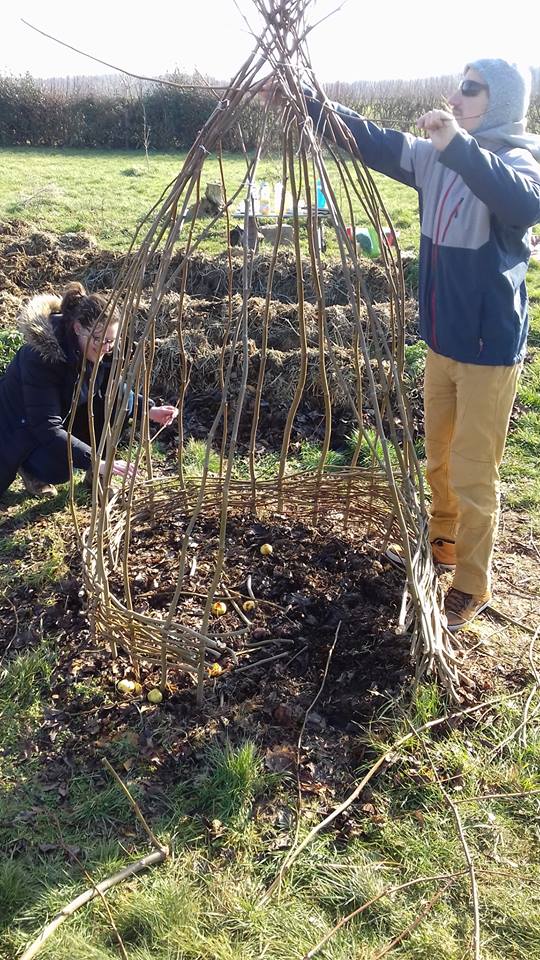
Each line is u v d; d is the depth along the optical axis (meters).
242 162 15.23
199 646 2.59
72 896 2.11
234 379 4.97
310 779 2.45
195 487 3.71
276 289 6.79
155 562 3.38
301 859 2.20
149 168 15.11
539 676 2.84
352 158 2.53
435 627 2.80
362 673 2.80
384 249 2.74
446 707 2.70
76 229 9.45
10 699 2.71
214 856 2.22
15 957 1.96
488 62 2.47
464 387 2.75
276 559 3.41
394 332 2.90
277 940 2.00
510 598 3.32
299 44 2.27
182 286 3.15
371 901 2.05
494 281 2.55
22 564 3.43
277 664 2.85
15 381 3.55
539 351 5.89
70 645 2.94
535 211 2.34
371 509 3.59
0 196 11.70
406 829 2.31
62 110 19.36
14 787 2.41
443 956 1.97
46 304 3.52
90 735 2.58
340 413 4.85
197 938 2.00
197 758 2.50
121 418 2.60
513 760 2.54
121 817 2.33
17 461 3.65
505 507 4.01
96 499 2.89
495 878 2.16
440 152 2.29
